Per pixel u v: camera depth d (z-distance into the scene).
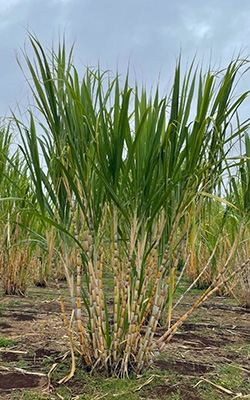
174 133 2.13
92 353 2.36
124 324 2.29
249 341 3.42
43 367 2.51
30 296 5.09
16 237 4.90
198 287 6.07
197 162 2.24
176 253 2.28
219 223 5.04
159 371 2.45
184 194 2.18
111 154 2.07
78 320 2.27
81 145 2.13
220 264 4.98
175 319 4.09
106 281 6.55
